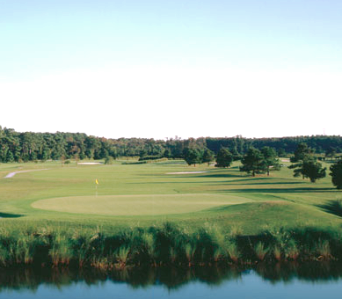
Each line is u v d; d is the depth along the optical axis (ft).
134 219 78.33
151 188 185.26
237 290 57.93
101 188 183.93
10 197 135.64
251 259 65.67
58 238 66.18
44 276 62.23
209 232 67.26
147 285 59.88
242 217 79.36
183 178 266.77
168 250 65.51
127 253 64.85
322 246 67.10
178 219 78.84
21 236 67.46
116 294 57.31
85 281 61.31
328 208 102.58
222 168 391.86
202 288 58.80
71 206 98.73
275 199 111.96
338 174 168.86
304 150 348.38
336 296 56.08
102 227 72.18
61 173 314.14
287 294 55.98
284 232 68.23
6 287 58.80
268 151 306.35
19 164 524.93
